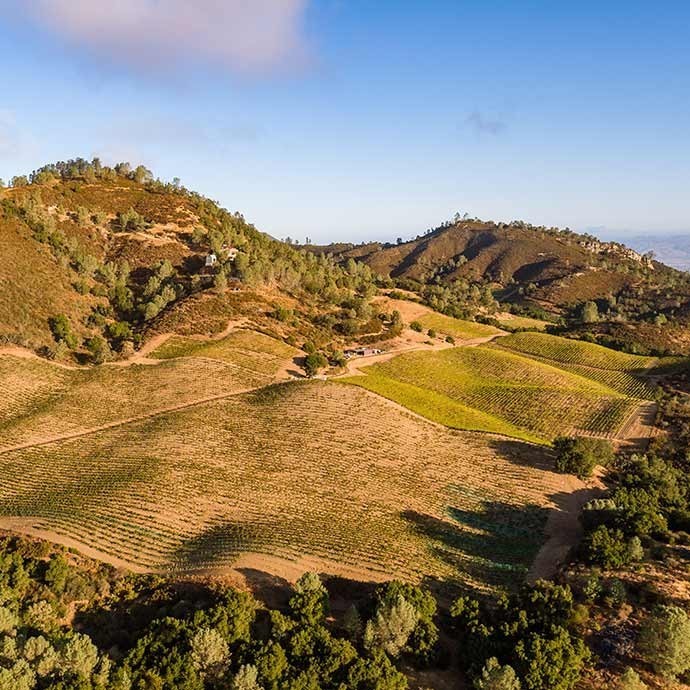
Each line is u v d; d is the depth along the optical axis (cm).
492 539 6638
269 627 4350
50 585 4828
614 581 4806
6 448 8269
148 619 4616
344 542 6053
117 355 11706
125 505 6544
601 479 8375
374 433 9269
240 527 6241
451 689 3931
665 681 3856
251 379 11469
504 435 9744
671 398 12038
